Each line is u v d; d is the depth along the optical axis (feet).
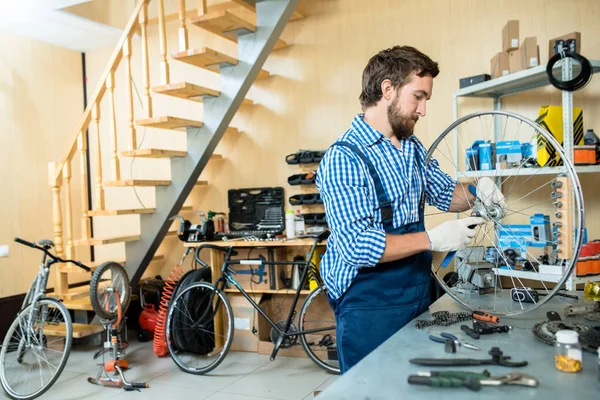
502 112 5.10
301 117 13.55
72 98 16.37
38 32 14.60
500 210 5.33
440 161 12.07
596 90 10.49
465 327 4.44
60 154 15.93
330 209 4.95
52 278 15.39
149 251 13.33
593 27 10.55
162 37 11.81
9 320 14.02
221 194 14.53
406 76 4.85
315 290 11.13
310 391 10.02
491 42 11.52
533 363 3.59
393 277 5.09
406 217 5.20
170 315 11.83
